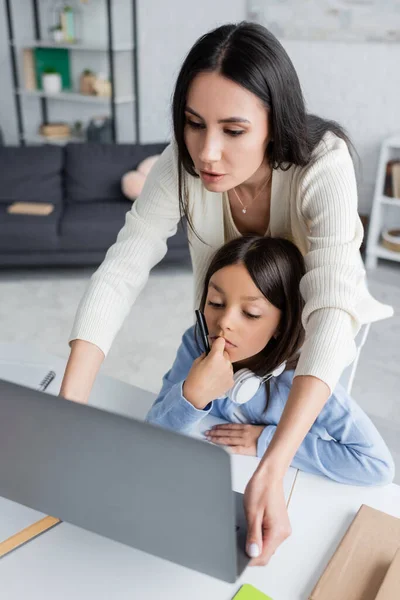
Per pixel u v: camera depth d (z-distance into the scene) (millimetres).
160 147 4043
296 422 891
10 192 3936
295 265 1141
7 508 1021
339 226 1049
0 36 5465
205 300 1224
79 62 5242
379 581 878
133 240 1246
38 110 5621
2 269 3855
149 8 4656
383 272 3857
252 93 882
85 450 753
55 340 3000
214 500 697
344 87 4039
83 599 864
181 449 682
